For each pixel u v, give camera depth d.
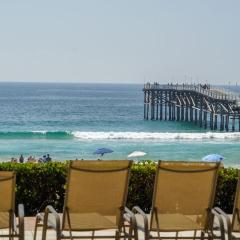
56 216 8.60
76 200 8.77
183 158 64.31
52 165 13.05
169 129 101.38
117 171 8.78
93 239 9.73
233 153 68.19
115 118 131.88
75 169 8.64
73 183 8.70
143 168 12.95
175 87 109.81
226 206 13.05
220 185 12.95
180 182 8.83
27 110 154.50
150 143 75.62
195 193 8.91
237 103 86.62
